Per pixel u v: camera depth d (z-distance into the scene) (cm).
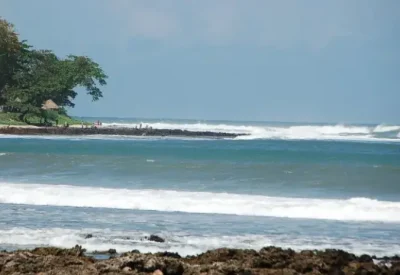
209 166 12494
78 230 6906
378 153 19612
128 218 7862
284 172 11869
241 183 10738
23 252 5050
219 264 4731
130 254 4794
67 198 9112
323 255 5303
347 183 10844
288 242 6562
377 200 9231
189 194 9512
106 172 11725
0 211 8212
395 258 5678
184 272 4566
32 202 9000
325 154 18300
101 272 4422
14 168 12162
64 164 12650
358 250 6219
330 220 8056
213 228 7300
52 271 4444
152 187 10219
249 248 6162
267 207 8638
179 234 6856
